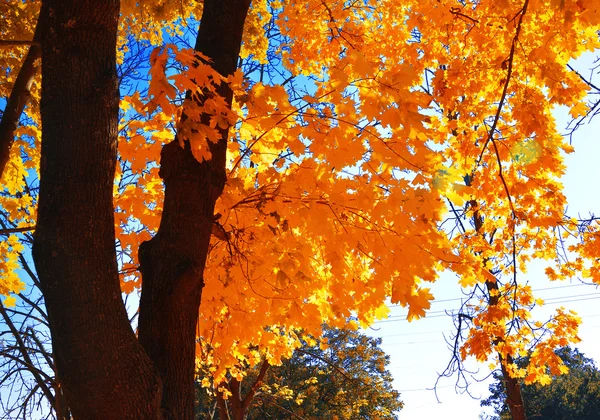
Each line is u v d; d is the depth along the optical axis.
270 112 3.58
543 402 35.56
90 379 2.45
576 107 4.66
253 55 7.93
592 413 34.41
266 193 4.05
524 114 4.87
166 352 2.96
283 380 21.83
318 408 22.41
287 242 4.34
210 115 3.32
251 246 4.46
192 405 2.99
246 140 4.52
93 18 2.68
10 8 5.61
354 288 4.45
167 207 3.23
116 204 4.66
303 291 4.51
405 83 3.17
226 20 3.67
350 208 3.81
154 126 4.24
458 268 3.88
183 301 3.04
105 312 2.54
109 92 2.73
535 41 4.75
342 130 3.49
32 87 5.91
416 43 5.88
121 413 2.49
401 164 3.54
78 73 2.66
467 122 5.39
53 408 7.79
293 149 3.73
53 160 2.61
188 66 2.87
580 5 3.59
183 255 3.12
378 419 23.02
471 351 7.50
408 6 6.12
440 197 3.67
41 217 2.58
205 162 3.28
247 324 4.90
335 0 6.39
